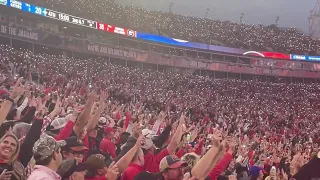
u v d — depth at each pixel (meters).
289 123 41.34
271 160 13.16
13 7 42.12
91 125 8.08
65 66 38.09
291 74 80.12
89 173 5.09
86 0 56.78
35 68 31.34
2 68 27.84
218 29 77.69
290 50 81.50
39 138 4.92
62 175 4.79
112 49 56.38
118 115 12.86
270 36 83.00
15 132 5.81
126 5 68.94
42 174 4.27
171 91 47.88
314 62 82.56
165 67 66.19
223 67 72.88
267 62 78.69
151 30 66.31
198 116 29.69
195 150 9.84
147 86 46.19
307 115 51.50
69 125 6.64
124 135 8.49
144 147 7.18
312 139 29.31
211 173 6.61
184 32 71.31
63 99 11.97
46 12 47.03
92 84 33.31
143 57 61.31
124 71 48.28
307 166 5.68
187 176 5.66
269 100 62.19
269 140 23.97
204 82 60.16
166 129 8.81
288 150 16.69
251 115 42.12
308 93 69.44
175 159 5.53
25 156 5.26
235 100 54.97
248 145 15.10
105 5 60.06
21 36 42.91
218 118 31.83
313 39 88.81
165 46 66.94
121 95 31.45
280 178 11.05
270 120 42.38
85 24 52.66
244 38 79.06
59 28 53.81
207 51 72.94
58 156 4.48
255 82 69.69
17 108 7.95
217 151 5.95
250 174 10.53
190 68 68.94
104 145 8.12
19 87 6.50
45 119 7.39
